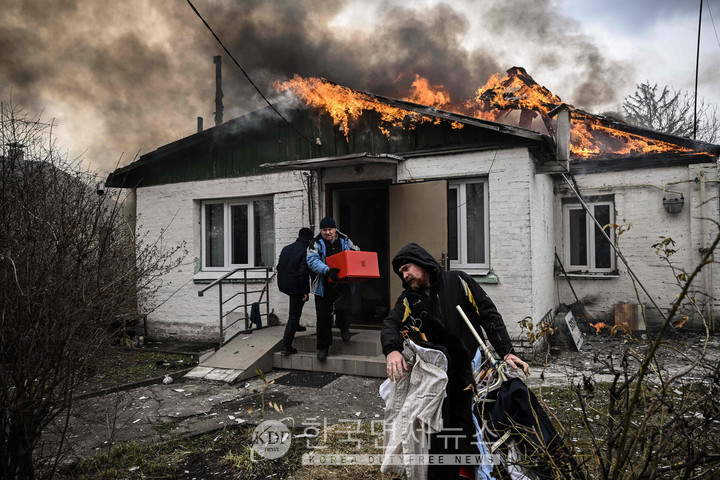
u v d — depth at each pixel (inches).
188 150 353.7
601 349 283.3
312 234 251.4
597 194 365.4
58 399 103.0
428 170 282.4
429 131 282.5
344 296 244.2
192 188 351.6
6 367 95.2
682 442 81.1
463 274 114.0
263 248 336.2
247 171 333.4
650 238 347.9
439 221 264.8
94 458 137.3
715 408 80.0
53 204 120.2
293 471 130.3
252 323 293.4
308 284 239.8
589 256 368.2
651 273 346.6
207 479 128.0
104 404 189.9
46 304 96.7
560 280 372.8
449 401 103.2
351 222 327.6
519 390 96.0
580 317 362.6
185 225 351.9
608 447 81.6
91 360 111.4
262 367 242.8
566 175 353.7
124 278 121.6
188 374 238.1
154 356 290.8
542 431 92.4
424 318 108.4
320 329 236.4
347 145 304.0
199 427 166.7
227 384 223.5
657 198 346.3
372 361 227.6
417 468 98.2
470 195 284.0
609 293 358.6
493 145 266.7
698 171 332.2
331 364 236.1
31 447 101.4
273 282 315.9
